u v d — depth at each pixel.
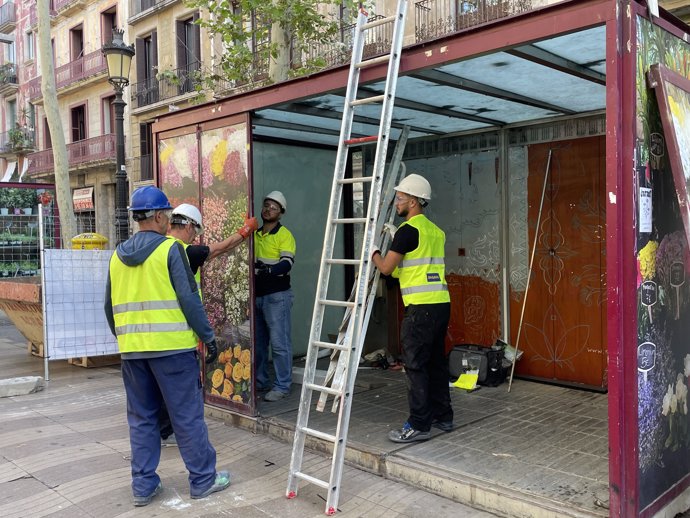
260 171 6.23
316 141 6.46
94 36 22.06
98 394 6.21
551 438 4.05
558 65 3.54
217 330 5.05
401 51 3.58
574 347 5.34
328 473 3.87
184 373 3.50
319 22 8.01
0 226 10.16
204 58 17.38
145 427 3.56
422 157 6.38
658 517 2.97
